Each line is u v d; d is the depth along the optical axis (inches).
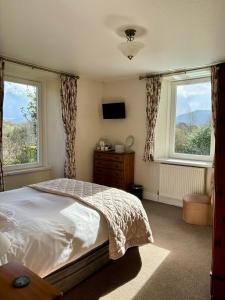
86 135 188.4
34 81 163.5
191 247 106.6
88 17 84.4
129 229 90.7
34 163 166.6
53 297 34.2
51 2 74.8
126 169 176.1
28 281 37.8
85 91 184.5
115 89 192.2
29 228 66.3
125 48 95.0
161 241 112.0
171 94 175.0
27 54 126.5
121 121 190.1
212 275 69.3
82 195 95.0
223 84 63.2
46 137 171.8
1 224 66.6
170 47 112.4
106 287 78.7
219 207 66.7
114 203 91.4
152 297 74.3
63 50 119.7
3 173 139.6
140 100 177.3
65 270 72.7
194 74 155.3
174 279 83.5
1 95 130.3
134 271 88.0
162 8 77.5
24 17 85.0
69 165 168.4
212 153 155.1
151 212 150.9
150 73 164.9
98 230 79.4
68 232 70.7
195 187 151.7
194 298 74.1
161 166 166.6
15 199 92.6
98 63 141.9
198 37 100.3
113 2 74.3
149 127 168.1
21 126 158.4
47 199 92.4
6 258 55.1
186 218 135.0
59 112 169.5
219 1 73.1
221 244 67.2
